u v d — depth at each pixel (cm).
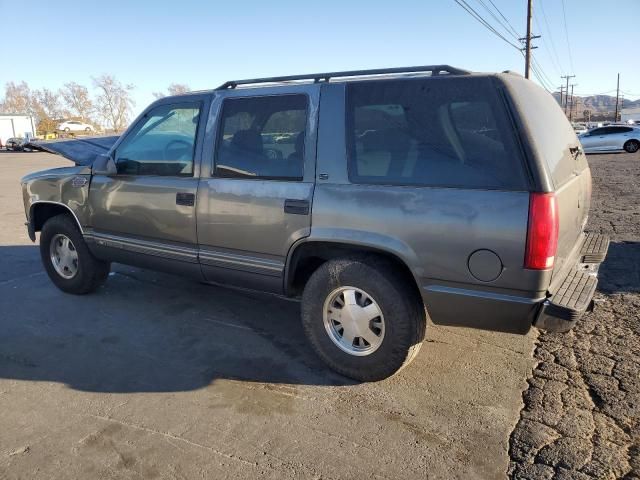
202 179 404
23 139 4266
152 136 440
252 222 376
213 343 420
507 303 293
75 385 354
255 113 381
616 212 957
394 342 331
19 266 653
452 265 303
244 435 297
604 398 326
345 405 327
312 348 369
